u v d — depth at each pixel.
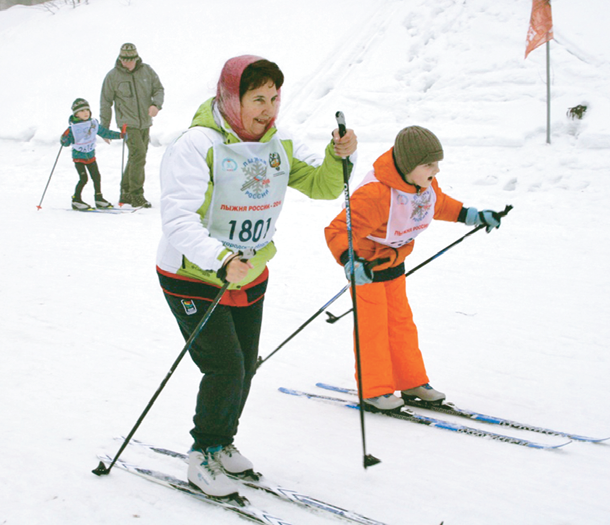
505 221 6.60
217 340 2.17
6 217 7.87
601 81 8.56
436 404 3.03
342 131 2.21
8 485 2.24
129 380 3.33
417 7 11.35
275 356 3.78
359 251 2.92
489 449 2.61
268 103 2.08
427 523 2.04
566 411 2.97
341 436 2.75
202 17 14.13
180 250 2.01
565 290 4.73
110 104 8.39
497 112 8.77
